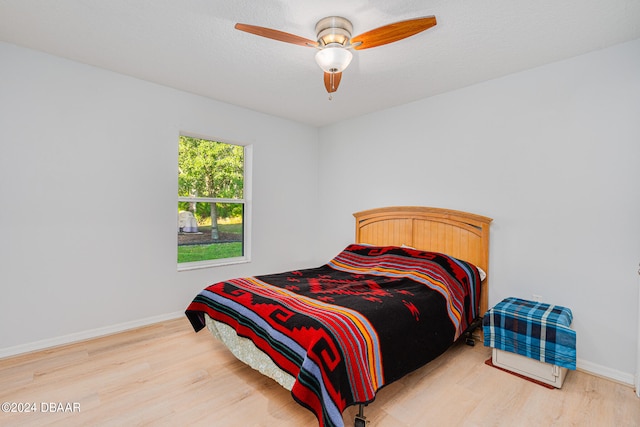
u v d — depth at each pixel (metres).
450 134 3.09
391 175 3.60
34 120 2.43
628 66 2.16
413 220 3.29
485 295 2.81
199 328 2.52
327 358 1.54
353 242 4.02
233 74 2.77
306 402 1.53
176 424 1.67
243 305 2.13
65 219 2.58
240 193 3.85
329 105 3.55
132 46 2.33
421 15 1.88
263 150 3.88
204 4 1.82
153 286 3.06
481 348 2.63
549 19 1.91
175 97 3.14
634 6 1.78
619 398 1.95
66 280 2.59
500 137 2.76
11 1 1.82
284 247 4.14
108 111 2.76
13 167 2.36
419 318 2.08
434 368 2.29
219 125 3.46
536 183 2.56
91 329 2.71
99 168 2.73
